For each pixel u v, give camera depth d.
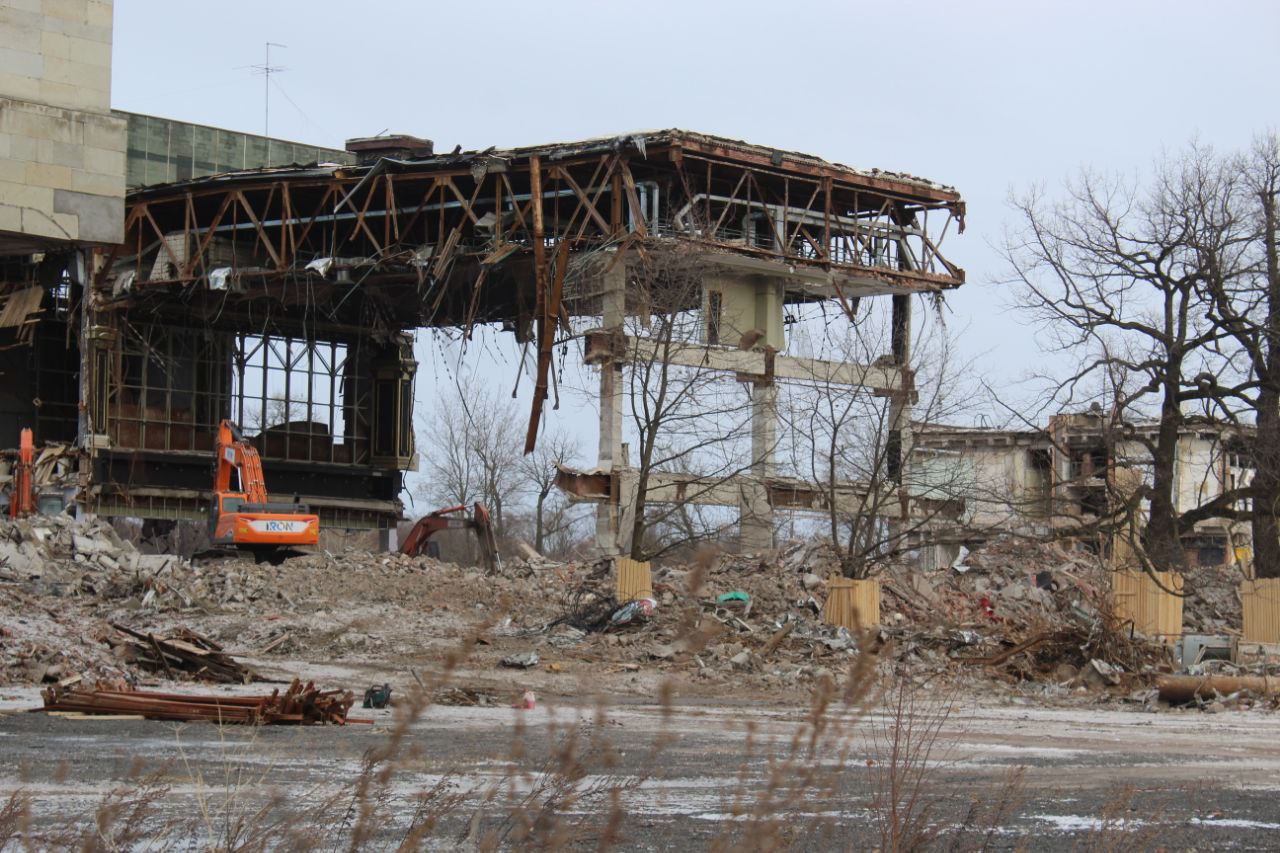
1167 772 16.52
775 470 61.69
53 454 71.31
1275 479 49.12
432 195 66.25
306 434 79.44
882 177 63.66
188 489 75.06
